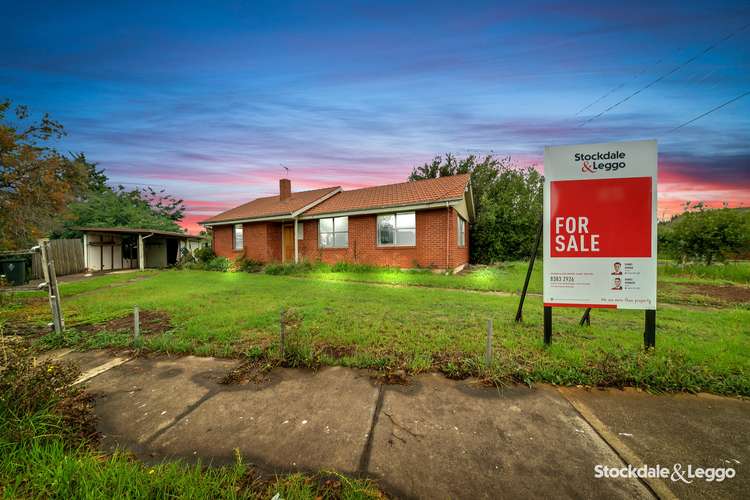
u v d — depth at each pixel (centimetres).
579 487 189
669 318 571
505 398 296
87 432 248
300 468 208
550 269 432
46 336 478
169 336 475
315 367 366
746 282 996
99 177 2845
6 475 193
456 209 1392
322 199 1791
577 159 430
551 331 447
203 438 242
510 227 1886
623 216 415
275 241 1786
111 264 2012
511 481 195
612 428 250
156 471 201
